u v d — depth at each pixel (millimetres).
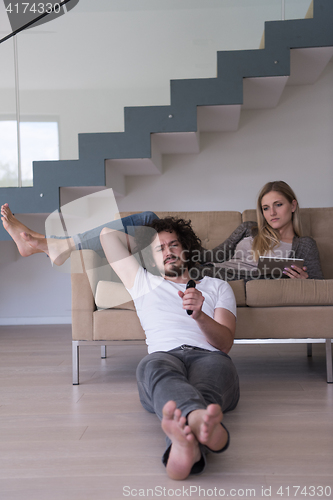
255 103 3307
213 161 3525
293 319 1825
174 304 1498
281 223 2191
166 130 2660
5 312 3662
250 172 3512
